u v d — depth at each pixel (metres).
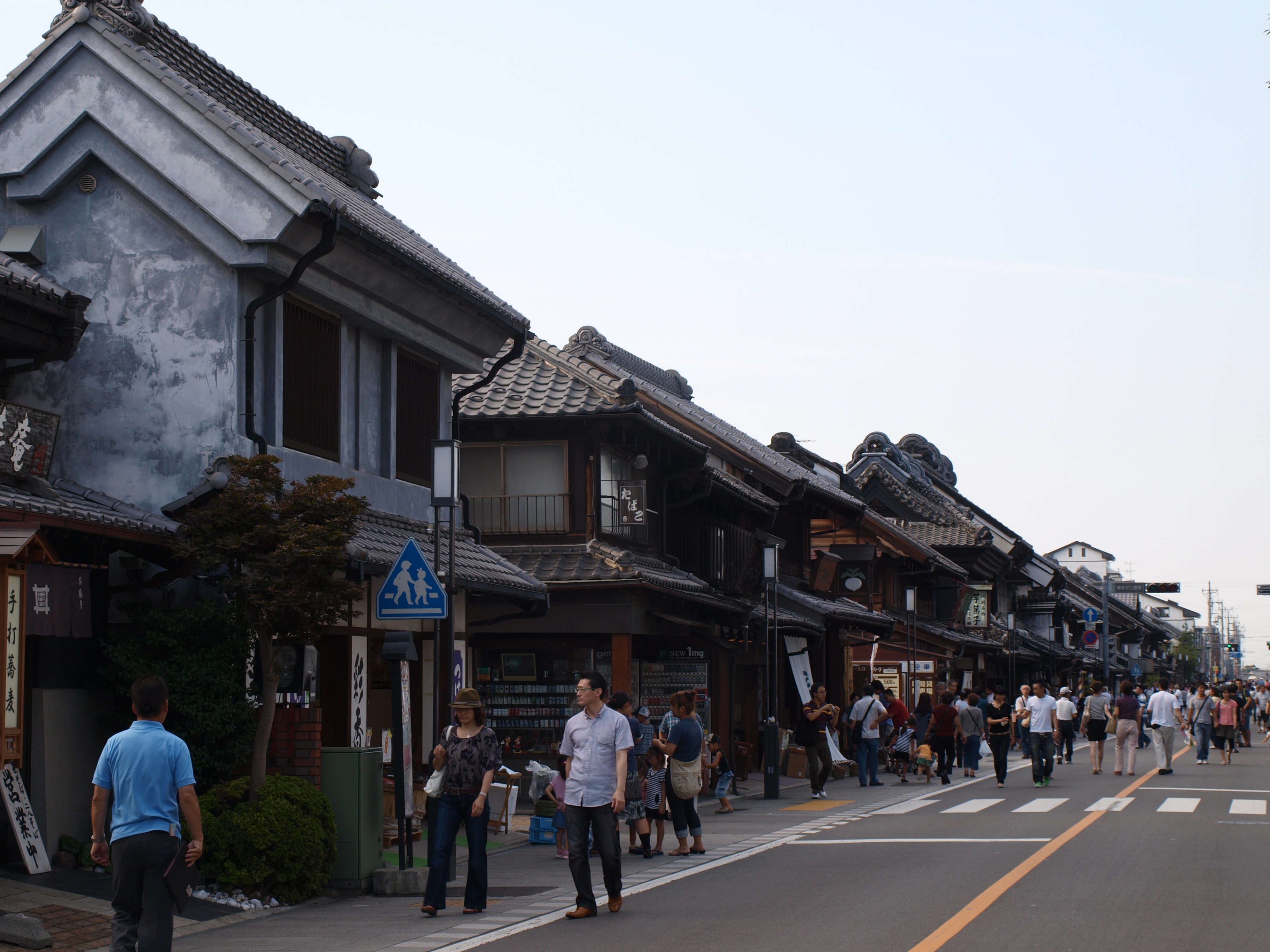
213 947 9.48
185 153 13.82
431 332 17.47
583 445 21.94
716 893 11.51
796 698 33.06
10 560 10.05
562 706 21.19
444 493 13.06
